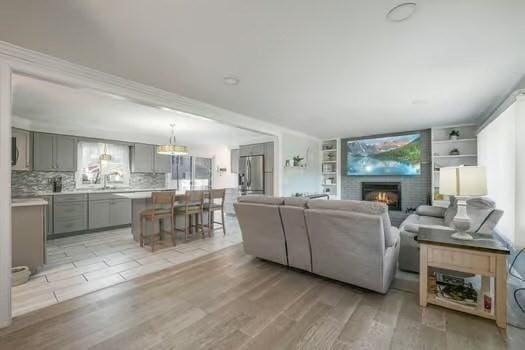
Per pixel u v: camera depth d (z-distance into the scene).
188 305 2.15
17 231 2.79
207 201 5.35
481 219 2.58
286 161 5.70
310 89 3.01
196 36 1.86
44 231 2.98
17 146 4.33
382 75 2.59
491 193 3.52
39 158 4.63
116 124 4.94
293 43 1.97
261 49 2.06
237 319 1.93
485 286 1.95
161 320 1.92
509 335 1.72
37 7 1.50
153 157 6.48
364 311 2.04
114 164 5.95
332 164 7.06
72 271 2.95
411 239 2.82
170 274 2.86
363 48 2.05
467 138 4.96
